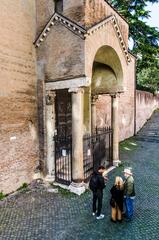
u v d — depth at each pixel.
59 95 15.96
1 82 10.49
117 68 14.49
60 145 13.34
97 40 11.54
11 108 11.04
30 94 12.15
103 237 7.95
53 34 11.62
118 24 13.02
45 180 12.57
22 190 11.54
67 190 11.53
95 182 9.07
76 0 10.83
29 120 12.15
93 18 11.23
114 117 15.31
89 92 15.49
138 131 27.19
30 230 8.35
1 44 10.47
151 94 32.94
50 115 12.43
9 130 10.96
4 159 10.75
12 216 9.26
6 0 10.68
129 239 7.83
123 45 13.98
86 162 14.06
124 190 8.93
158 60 29.11
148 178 13.41
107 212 9.55
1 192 10.65
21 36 11.52
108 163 15.29
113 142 15.30
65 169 13.35
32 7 12.15
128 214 8.93
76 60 10.96
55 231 8.29
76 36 10.85
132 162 16.39
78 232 8.23
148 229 8.41
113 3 27.91
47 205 10.11
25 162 11.93
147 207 10.02
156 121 29.97
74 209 9.77
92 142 13.56
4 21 10.60
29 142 12.15
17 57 11.31
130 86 24.47
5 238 7.90
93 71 15.98
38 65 12.38
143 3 27.72
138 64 29.27
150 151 19.53
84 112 15.33
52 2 11.77
